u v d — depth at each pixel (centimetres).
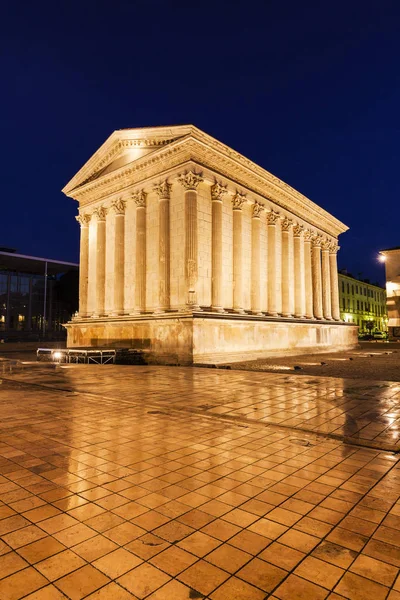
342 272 8450
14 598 331
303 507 498
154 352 2555
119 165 3052
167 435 820
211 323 2503
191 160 2542
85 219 3325
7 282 7138
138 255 2814
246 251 3011
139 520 463
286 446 747
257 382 1540
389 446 734
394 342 5472
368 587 346
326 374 1872
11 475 602
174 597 333
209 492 542
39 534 433
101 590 342
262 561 383
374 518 470
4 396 1276
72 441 777
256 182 3094
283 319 3172
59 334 7206
